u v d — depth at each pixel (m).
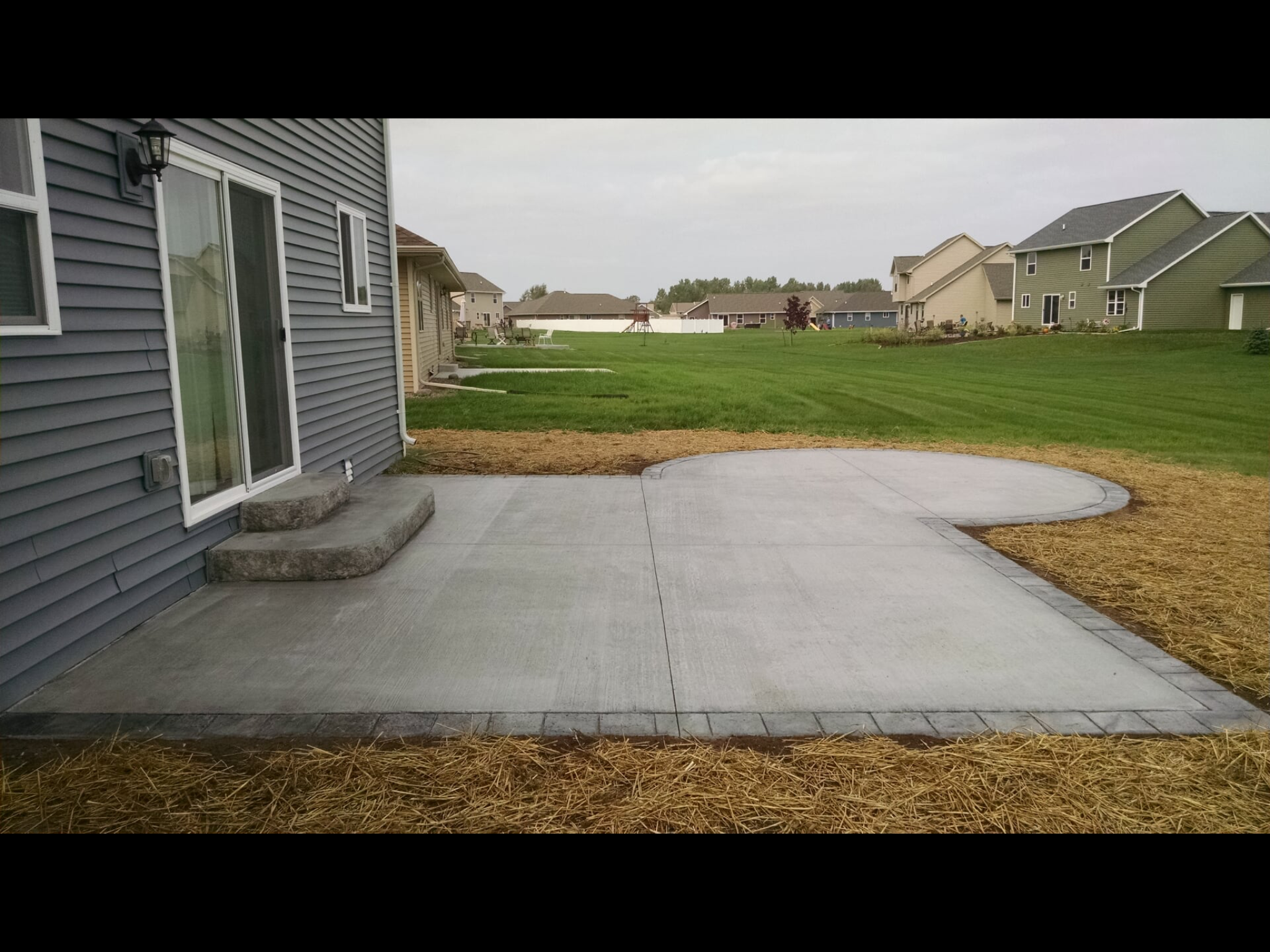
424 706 3.19
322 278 6.69
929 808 2.57
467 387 17.45
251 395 5.45
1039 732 3.03
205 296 4.86
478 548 5.36
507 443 10.20
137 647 3.74
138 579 4.01
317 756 2.80
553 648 3.76
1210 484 8.00
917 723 3.09
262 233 5.66
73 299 3.52
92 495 3.66
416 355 16.19
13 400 3.17
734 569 4.95
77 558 3.56
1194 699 3.31
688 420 12.68
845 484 7.50
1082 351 29.36
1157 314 34.38
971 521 6.15
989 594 4.55
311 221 6.42
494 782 2.67
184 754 2.82
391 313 8.67
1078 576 4.91
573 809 2.54
